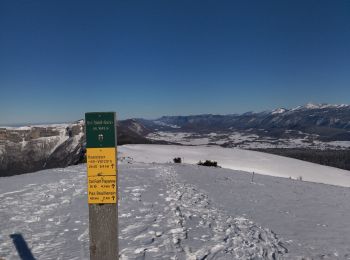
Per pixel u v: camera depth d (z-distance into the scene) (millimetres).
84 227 8438
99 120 4027
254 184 18391
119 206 10609
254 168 54406
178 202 11547
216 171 24266
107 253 4145
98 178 4074
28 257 6555
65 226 8531
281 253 7160
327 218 10711
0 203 10828
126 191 13266
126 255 6660
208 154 64188
